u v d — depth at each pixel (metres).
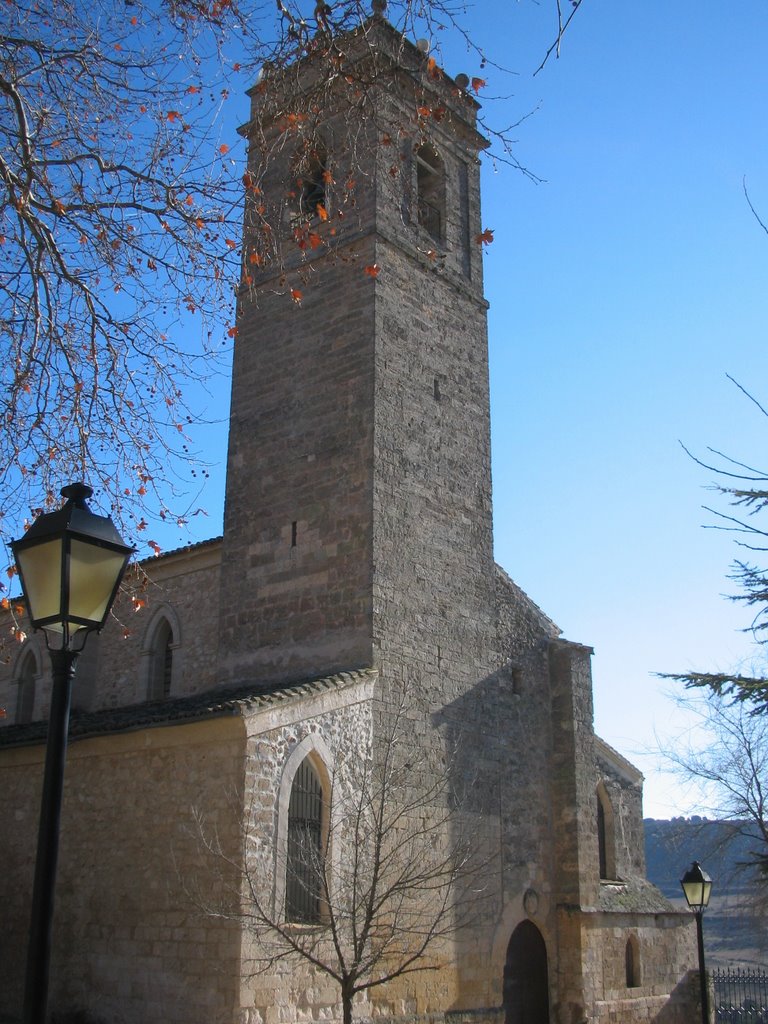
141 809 19.73
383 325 25.44
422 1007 21.38
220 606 25.59
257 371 27.09
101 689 28.33
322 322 26.17
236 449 26.73
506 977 24.50
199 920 18.12
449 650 24.64
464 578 25.77
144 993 18.47
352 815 19.86
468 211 30.05
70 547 8.33
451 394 27.00
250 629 24.78
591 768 27.95
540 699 27.88
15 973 20.64
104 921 19.55
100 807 20.44
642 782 32.53
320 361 25.84
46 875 7.69
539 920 25.67
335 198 27.05
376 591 22.95
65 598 8.25
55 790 7.90
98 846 20.17
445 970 22.23
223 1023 17.19
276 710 19.38
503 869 24.77
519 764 26.31
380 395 24.72
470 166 30.62
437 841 22.73
